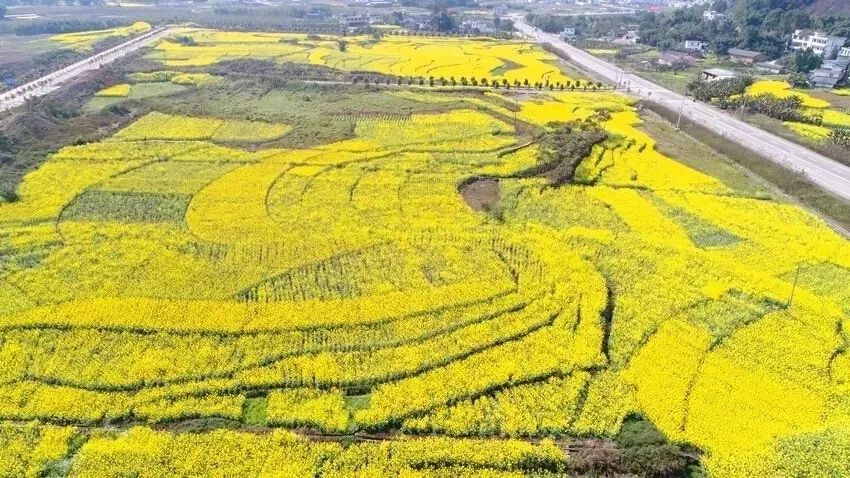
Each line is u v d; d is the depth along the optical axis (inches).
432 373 1387.8
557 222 2153.1
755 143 2928.2
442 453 1183.6
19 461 1157.7
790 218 2214.6
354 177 2500.0
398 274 1787.6
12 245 1904.5
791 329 1568.7
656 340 1509.6
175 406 1285.7
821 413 1302.9
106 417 1264.8
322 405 1298.0
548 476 1157.1
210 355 1428.4
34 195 2251.5
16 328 1507.1
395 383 1360.7
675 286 1753.2
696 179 2544.3
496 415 1283.2
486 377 1374.3
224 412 1279.5
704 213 2237.9
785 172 2539.4
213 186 2375.7
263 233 2016.5
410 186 2425.0
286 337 1496.1
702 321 1598.2
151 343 1467.8
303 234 2017.7
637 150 2866.6
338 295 1676.9
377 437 1243.2
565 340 1499.8
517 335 1519.4
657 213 2215.8
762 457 1185.4
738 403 1321.4
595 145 2861.7
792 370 1422.2
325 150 2797.7
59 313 1555.1
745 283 1766.7
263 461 1159.6
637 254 1924.2
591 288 1715.1
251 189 2354.8
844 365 1444.4
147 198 2269.9
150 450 1173.1
